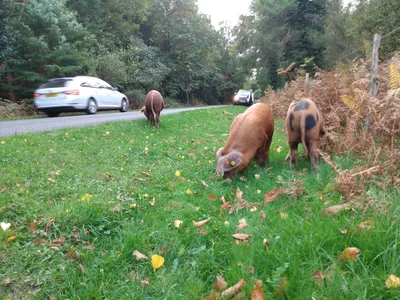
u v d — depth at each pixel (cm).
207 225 350
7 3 1862
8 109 1708
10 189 430
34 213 359
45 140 745
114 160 616
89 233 332
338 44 2730
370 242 260
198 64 4194
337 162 490
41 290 250
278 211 364
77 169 540
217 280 246
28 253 290
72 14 2223
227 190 459
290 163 543
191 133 984
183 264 282
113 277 264
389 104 496
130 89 2981
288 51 3077
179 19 3953
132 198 411
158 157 665
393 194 348
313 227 295
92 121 1213
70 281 256
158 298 236
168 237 319
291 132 515
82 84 1535
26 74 1909
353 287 217
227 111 1891
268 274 250
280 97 1371
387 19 1587
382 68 680
